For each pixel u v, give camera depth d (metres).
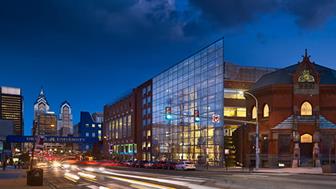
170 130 100.81
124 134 137.00
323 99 67.62
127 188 28.27
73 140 119.56
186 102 92.88
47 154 181.75
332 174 44.00
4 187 28.05
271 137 67.88
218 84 79.19
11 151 119.50
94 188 28.36
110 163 105.31
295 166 63.66
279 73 72.62
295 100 67.69
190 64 91.88
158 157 107.06
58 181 37.00
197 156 85.88
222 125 77.81
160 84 109.50
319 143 65.81
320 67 72.69
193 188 26.80
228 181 32.94
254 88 73.75
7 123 78.44
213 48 81.75
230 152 77.25
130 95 132.25
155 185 30.61
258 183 29.88
